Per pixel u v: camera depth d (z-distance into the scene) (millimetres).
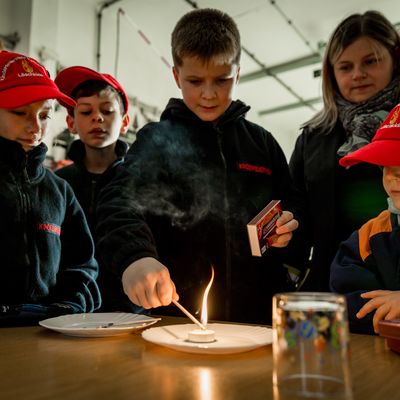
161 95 4426
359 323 929
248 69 4773
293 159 1549
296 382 431
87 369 551
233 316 1135
